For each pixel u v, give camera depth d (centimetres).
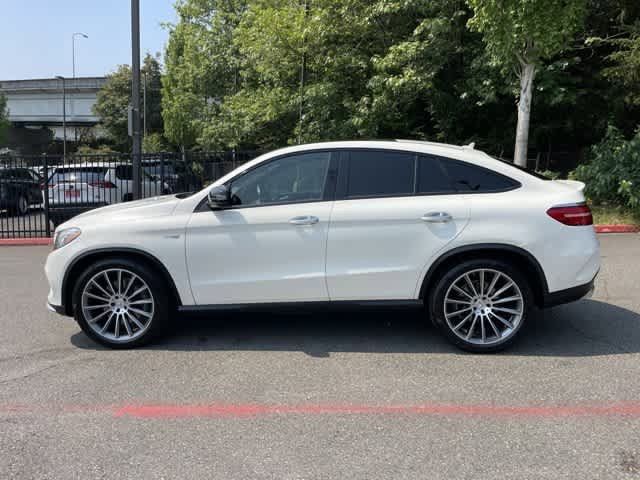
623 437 343
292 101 1527
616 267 792
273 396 410
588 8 1334
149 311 513
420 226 478
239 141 1833
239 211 494
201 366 469
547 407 385
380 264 484
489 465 315
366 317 596
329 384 429
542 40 1042
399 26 1422
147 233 497
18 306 675
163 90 3847
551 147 1639
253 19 1797
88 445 344
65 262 506
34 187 1372
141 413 386
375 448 336
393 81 1291
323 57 1495
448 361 471
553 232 471
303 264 490
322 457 327
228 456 329
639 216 1114
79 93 6525
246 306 500
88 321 511
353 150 501
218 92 2597
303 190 498
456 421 367
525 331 542
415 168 493
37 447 343
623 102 1380
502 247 471
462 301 487
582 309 609
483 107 1507
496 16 1034
